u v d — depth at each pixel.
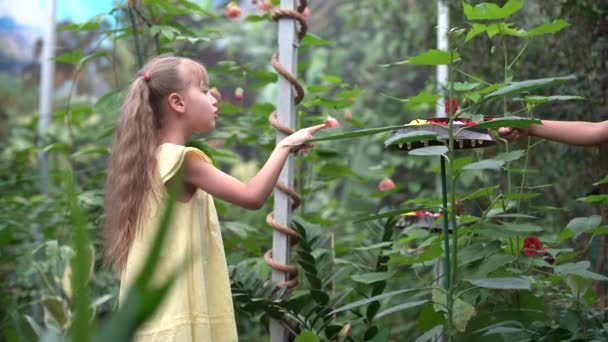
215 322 1.73
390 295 1.62
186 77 1.78
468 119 1.73
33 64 9.82
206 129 1.80
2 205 3.71
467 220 1.85
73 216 0.32
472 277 1.72
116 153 1.74
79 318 0.29
